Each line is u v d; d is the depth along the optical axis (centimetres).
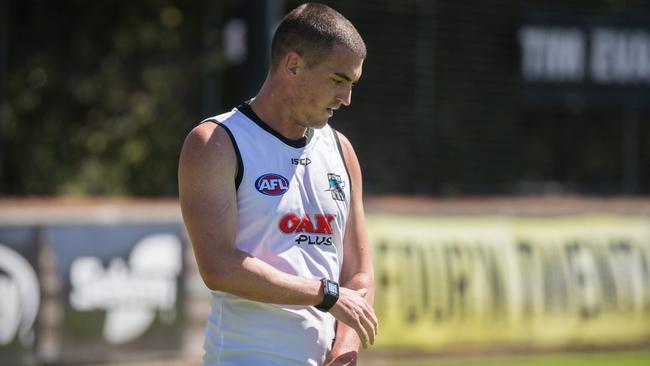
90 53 4059
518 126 4122
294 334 1105
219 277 1047
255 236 1084
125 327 2597
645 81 4216
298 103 1085
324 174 1123
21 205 2589
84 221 2561
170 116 4125
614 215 3259
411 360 2880
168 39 4116
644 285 3250
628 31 4184
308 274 1100
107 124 4059
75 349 2542
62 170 3959
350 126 3844
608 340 3180
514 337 3030
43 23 3981
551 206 3228
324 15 1073
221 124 1084
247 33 2909
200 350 2691
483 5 4034
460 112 4028
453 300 2944
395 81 3909
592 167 4241
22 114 3947
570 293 3120
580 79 4147
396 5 3903
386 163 3900
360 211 1191
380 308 2831
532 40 4097
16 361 2489
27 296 2502
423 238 2928
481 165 4059
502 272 3020
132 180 4075
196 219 1058
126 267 2602
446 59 3991
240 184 1077
